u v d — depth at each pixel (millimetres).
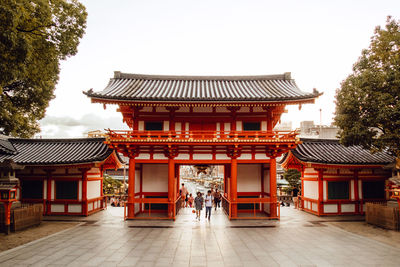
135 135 20234
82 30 17250
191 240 14289
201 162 20312
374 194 22234
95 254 11906
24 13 12508
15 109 19109
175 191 22359
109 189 46719
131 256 11664
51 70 17016
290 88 22672
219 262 10961
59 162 20469
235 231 16359
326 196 21562
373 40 18328
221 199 28594
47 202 21688
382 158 21969
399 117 15820
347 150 23375
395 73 15656
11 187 15656
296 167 25438
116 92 20562
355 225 18094
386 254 12016
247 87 23312
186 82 24812
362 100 16969
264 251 12430
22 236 15031
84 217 20922
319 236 15188
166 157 20328
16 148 23719
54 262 10883
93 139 24406
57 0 15961
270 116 20766
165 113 20922
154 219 19859
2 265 10531
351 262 11000
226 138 19359
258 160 20250
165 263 10828
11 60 12094
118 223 18609
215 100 18781
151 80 24969
